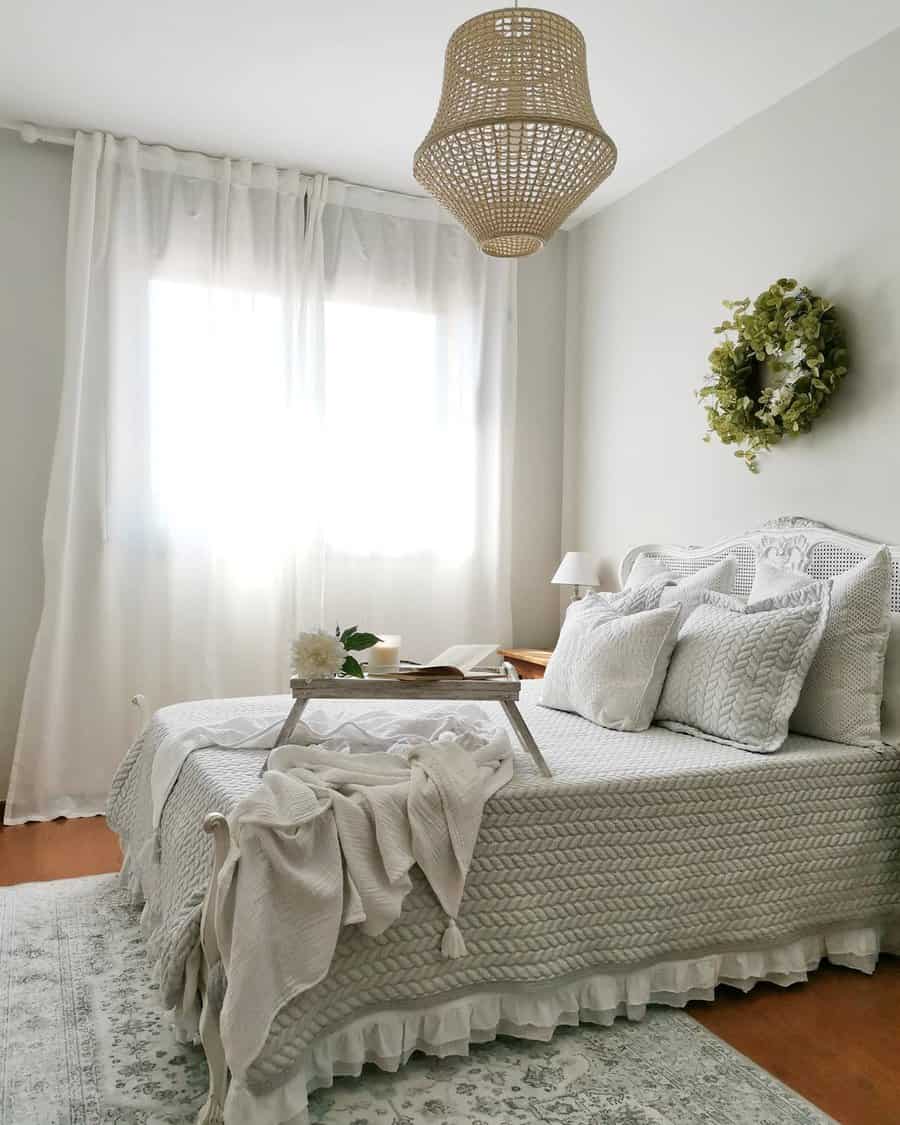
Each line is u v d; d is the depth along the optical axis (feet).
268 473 12.92
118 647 12.15
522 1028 6.32
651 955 6.80
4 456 11.93
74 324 11.82
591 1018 6.66
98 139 11.93
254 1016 5.07
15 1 9.10
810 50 9.78
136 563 12.23
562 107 6.43
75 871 9.77
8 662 11.97
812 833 7.52
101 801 11.98
